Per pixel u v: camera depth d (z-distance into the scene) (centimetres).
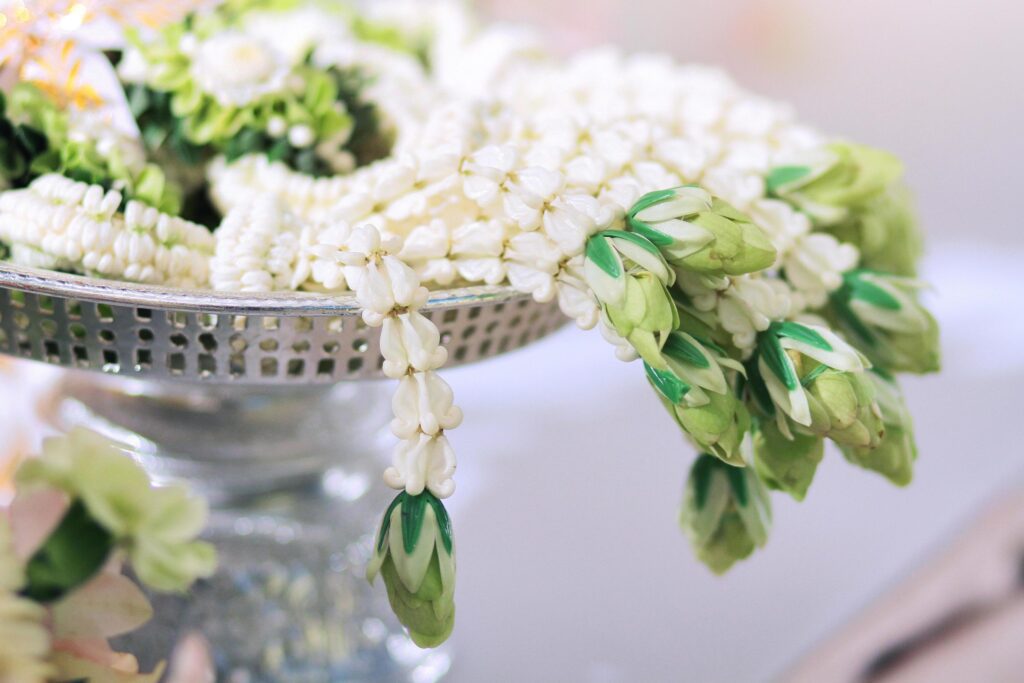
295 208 47
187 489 36
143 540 35
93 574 35
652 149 44
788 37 129
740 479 43
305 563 51
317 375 41
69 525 35
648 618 54
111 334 40
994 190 113
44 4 44
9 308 40
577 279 38
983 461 68
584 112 45
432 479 36
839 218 45
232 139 48
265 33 55
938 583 57
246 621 48
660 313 36
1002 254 98
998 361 79
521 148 43
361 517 53
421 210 40
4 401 53
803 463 41
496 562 56
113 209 40
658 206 37
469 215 40
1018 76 120
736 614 55
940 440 70
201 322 39
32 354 41
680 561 58
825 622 55
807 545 60
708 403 37
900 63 127
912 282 44
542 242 38
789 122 51
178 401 51
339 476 54
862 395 38
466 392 69
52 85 45
